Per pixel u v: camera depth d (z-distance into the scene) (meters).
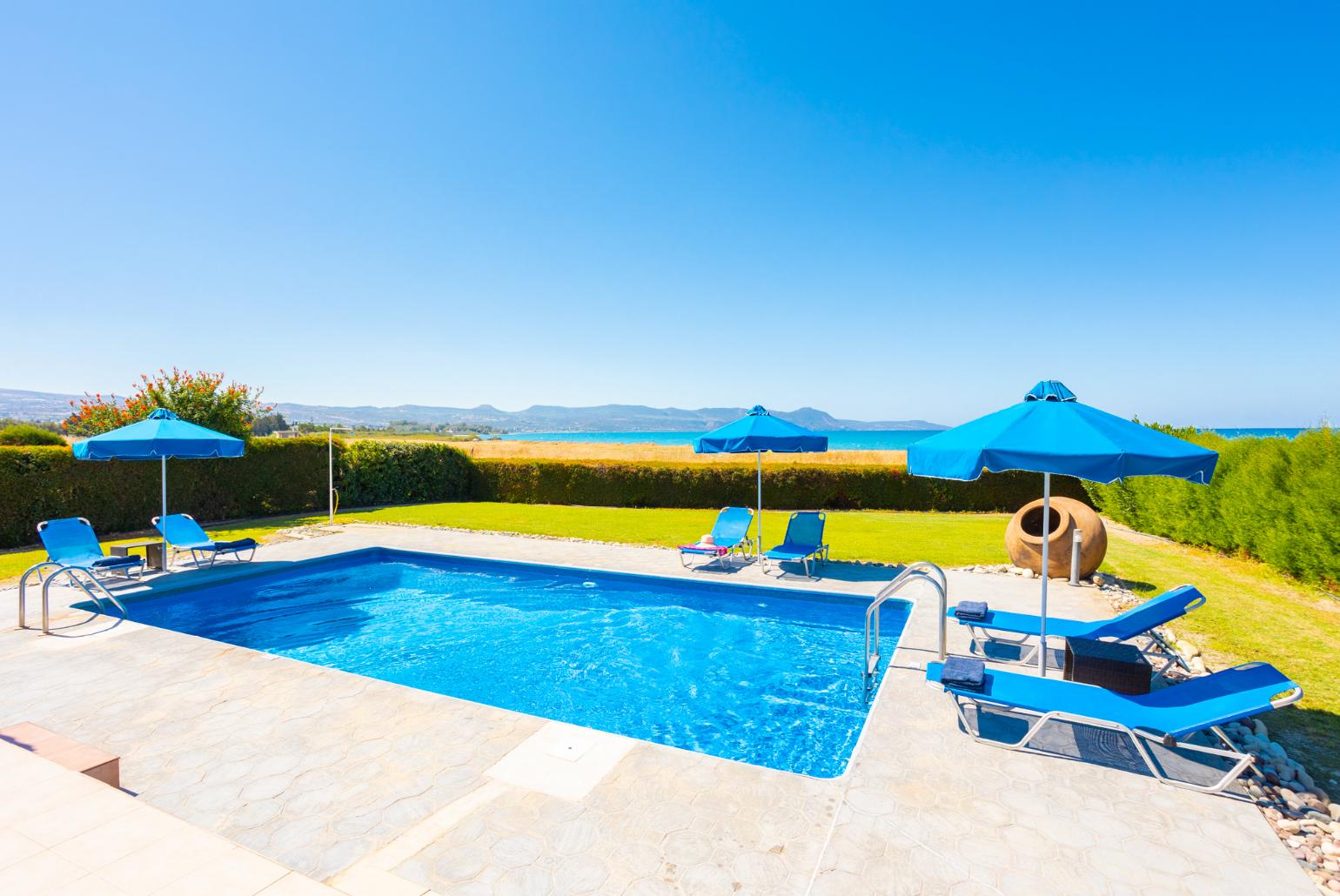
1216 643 7.37
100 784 3.71
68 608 9.09
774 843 3.54
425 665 7.88
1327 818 3.85
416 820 3.77
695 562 12.60
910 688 5.99
